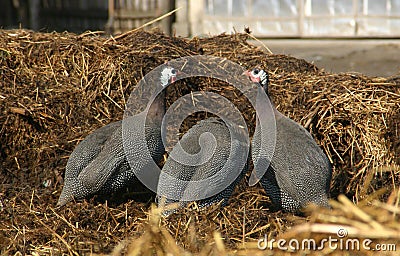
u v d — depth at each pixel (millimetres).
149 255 7746
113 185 10188
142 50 12711
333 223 7422
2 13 26406
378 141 11352
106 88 12180
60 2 25688
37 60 12641
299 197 9719
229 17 23719
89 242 9109
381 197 10805
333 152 11461
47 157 11570
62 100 12031
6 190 10930
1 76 12320
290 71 13172
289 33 23500
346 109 11570
